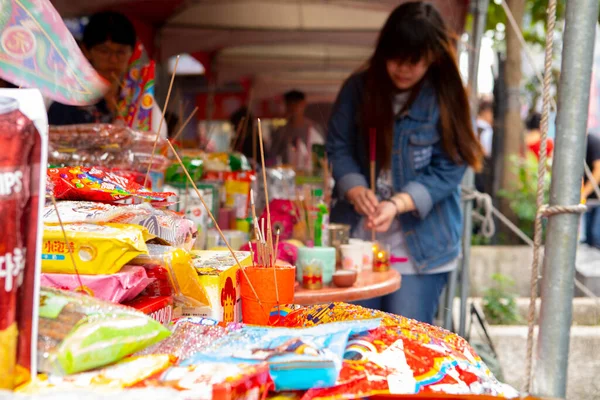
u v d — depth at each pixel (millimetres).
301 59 6547
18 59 1000
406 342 965
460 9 3771
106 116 2227
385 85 2586
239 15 5152
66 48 1073
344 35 5551
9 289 739
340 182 2639
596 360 2889
